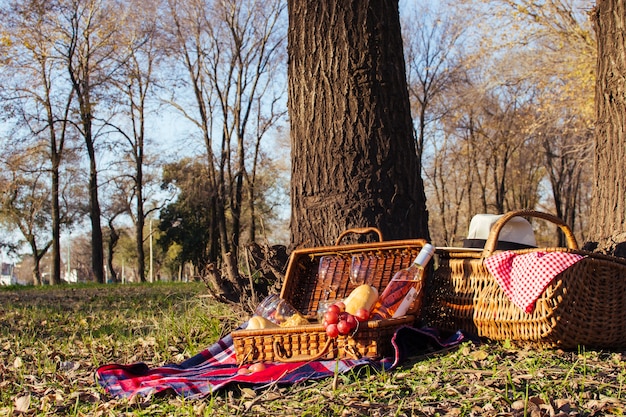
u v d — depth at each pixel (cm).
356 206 551
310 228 566
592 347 404
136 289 1675
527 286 393
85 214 4628
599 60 639
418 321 427
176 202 4588
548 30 1938
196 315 657
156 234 6181
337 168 558
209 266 608
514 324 406
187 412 331
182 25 3319
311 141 570
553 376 345
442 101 3516
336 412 312
